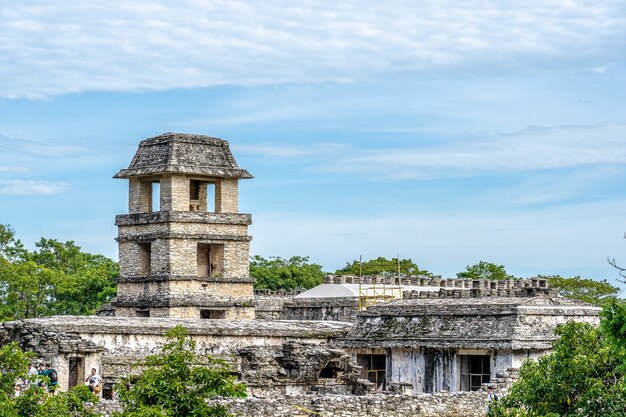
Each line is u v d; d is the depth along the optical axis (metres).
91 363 80.06
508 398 64.50
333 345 93.12
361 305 104.88
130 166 110.31
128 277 109.19
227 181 110.62
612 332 55.38
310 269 174.88
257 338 90.12
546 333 86.88
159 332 85.69
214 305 107.94
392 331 91.56
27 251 154.50
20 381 69.62
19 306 135.50
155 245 107.50
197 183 111.44
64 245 157.38
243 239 110.75
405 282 119.69
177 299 105.94
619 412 61.00
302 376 85.44
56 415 54.09
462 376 88.00
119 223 110.31
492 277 167.50
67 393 55.62
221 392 55.62
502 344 85.25
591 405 61.41
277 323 93.88
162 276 106.19
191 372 55.53
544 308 87.75
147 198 110.94
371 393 83.06
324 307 110.69
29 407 54.47
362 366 92.38
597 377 62.34
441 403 75.06
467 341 87.00
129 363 81.81
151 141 110.31
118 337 83.88
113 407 64.19
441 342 88.12
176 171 107.06
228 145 111.62
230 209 110.69
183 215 107.25
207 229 108.75
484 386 80.38
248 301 110.00
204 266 111.06
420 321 90.88
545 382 62.84
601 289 156.38
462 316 88.94
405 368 90.44
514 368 81.56
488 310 87.75
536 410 63.06
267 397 70.00
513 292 95.62
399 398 73.25
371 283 117.62
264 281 166.75
